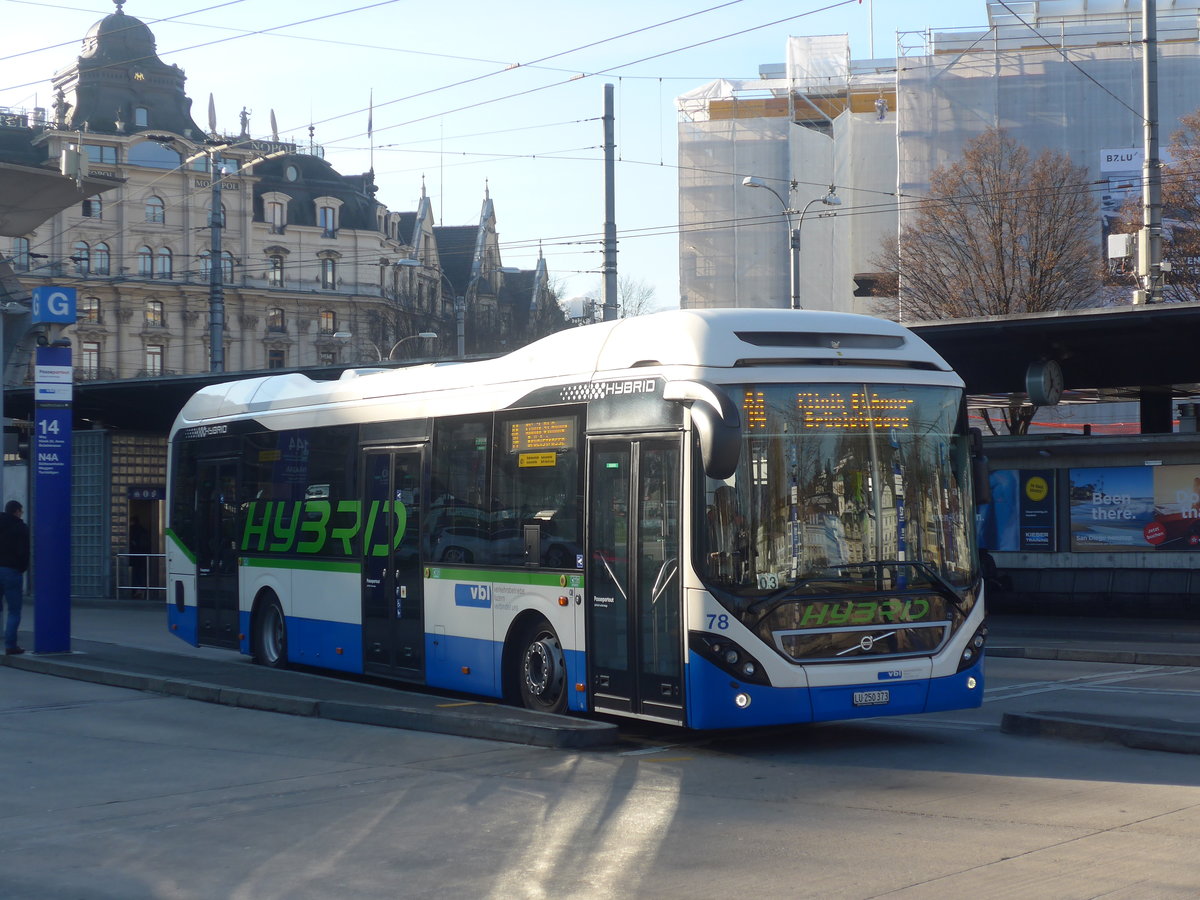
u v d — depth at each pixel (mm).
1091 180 54719
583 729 10578
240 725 12227
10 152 87438
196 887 6867
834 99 69250
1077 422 54594
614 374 10961
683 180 65125
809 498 10000
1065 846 7203
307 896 6637
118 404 30797
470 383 13047
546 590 11625
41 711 13273
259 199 95625
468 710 11641
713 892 6484
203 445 18391
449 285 112938
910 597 10195
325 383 15992
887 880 6598
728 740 11039
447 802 8703
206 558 18109
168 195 91000
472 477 12828
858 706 9930
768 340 10312
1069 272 44062
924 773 9492
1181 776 9164
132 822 8375
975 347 23438
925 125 56469
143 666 15984
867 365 10422
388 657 14023
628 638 10586
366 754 10555
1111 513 23484
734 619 9750
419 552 13562
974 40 58469
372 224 100812
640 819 8109
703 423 9359
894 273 47094
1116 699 13469
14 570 17547
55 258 87188
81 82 89375
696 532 9867
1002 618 23656
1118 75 55031
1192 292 41281
